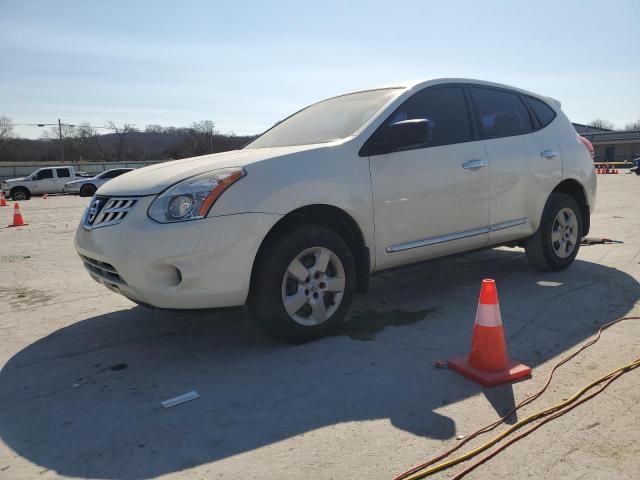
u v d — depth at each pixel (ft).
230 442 8.34
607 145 232.53
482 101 16.03
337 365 11.05
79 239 12.48
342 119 14.35
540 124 17.62
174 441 8.42
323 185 11.96
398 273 18.93
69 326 14.37
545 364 10.85
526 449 7.99
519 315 13.83
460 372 10.49
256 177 11.29
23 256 25.46
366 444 8.18
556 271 18.29
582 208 19.07
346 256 12.44
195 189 10.85
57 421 9.19
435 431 8.49
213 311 11.23
